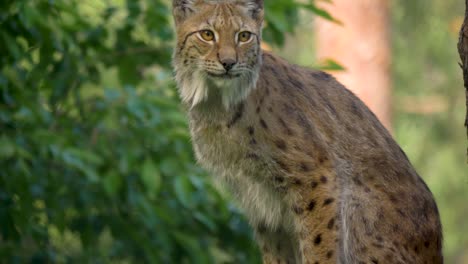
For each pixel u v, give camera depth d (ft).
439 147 97.60
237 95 36.01
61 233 45.03
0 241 45.85
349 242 36.06
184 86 37.22
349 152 36.45
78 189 45.42
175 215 46.01
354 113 37.17
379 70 71.82
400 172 36.65
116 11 46.52
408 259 35.86
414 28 96.99
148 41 48.67
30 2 41.86
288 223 37.04
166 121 44.16
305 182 35.78
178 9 37.09
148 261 47.67
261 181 36.70
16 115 42.06
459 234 97.09
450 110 98.58
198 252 45.70
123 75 46.37
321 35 72.59
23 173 41.55
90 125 45.44
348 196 36.19
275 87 36.35
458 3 97.71
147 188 44.50
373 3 71.51
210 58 35.70
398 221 35.88
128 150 43.65
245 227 47.98
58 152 41.14
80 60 45.55
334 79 38.22
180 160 43.73
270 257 38.14
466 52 30.04
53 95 44.91
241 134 36.24
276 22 43.37
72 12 43.80
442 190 96.27
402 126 97.25
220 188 39.65
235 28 35.76
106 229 47.96
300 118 36.14
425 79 99.04
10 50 39.91
